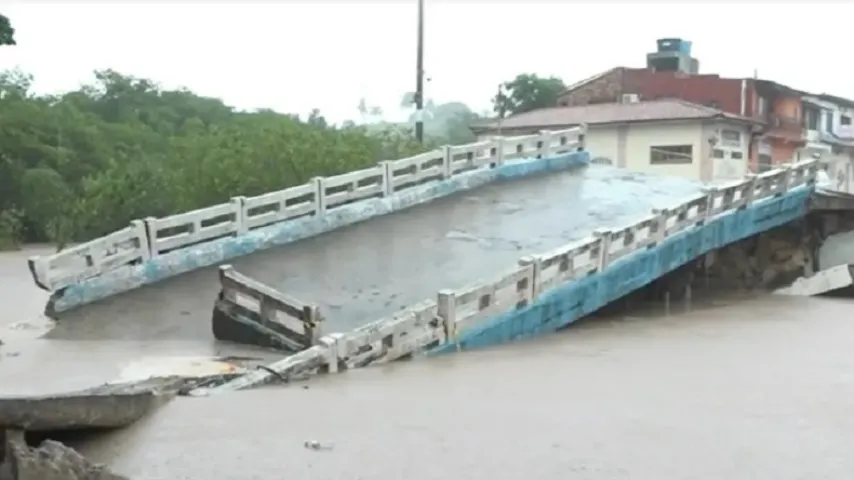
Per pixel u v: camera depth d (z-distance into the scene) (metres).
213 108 80.12
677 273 25.20
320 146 31.30
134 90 80.31
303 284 19.98
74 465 9.02
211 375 14.02
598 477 9.65
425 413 12.17
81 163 56.62
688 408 12.80
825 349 18.11
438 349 17.12
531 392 13.76
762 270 27.61
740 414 12.46
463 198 27.03
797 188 26.81
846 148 59.62
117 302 19.92
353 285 19.88
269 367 14.28
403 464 9.93
